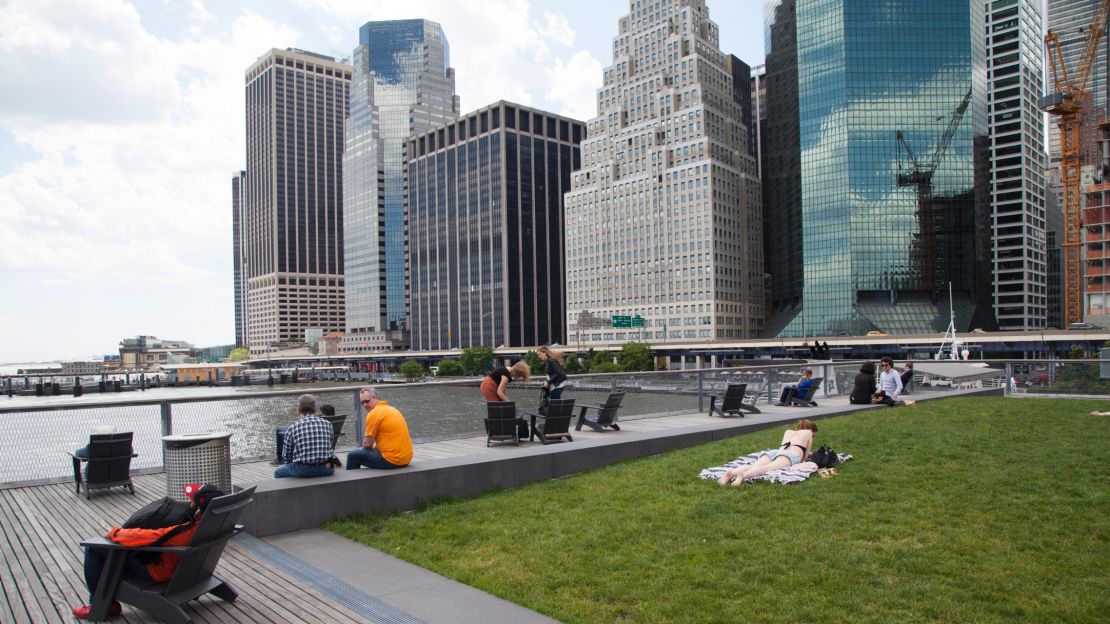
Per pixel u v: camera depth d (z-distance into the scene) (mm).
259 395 14430
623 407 20422
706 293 169875
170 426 13562
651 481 11859
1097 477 11078
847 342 130125
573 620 6375
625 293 188750
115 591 6461
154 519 6527
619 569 7711
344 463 13773
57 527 9727
